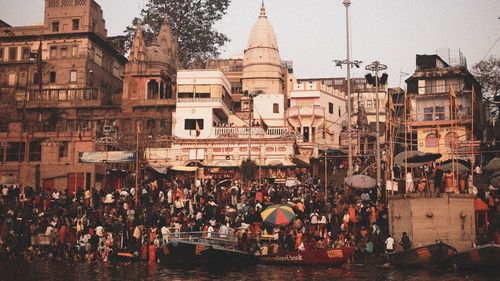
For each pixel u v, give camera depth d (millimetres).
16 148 57812
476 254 27703
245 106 74812
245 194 43594
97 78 76625
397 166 46344
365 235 34000
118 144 57719
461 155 56062
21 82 74375
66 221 38031
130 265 32250
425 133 63156
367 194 39875
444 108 65500
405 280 25547
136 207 40750
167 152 62156
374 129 79812
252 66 76938
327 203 37750
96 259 35000
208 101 66750
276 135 62625
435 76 66938
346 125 78375
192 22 84812
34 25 77938
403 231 32938
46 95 73000
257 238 34625
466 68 69375
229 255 30266
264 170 54562
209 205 38219
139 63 71500
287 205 33000
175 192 42188
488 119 68875
